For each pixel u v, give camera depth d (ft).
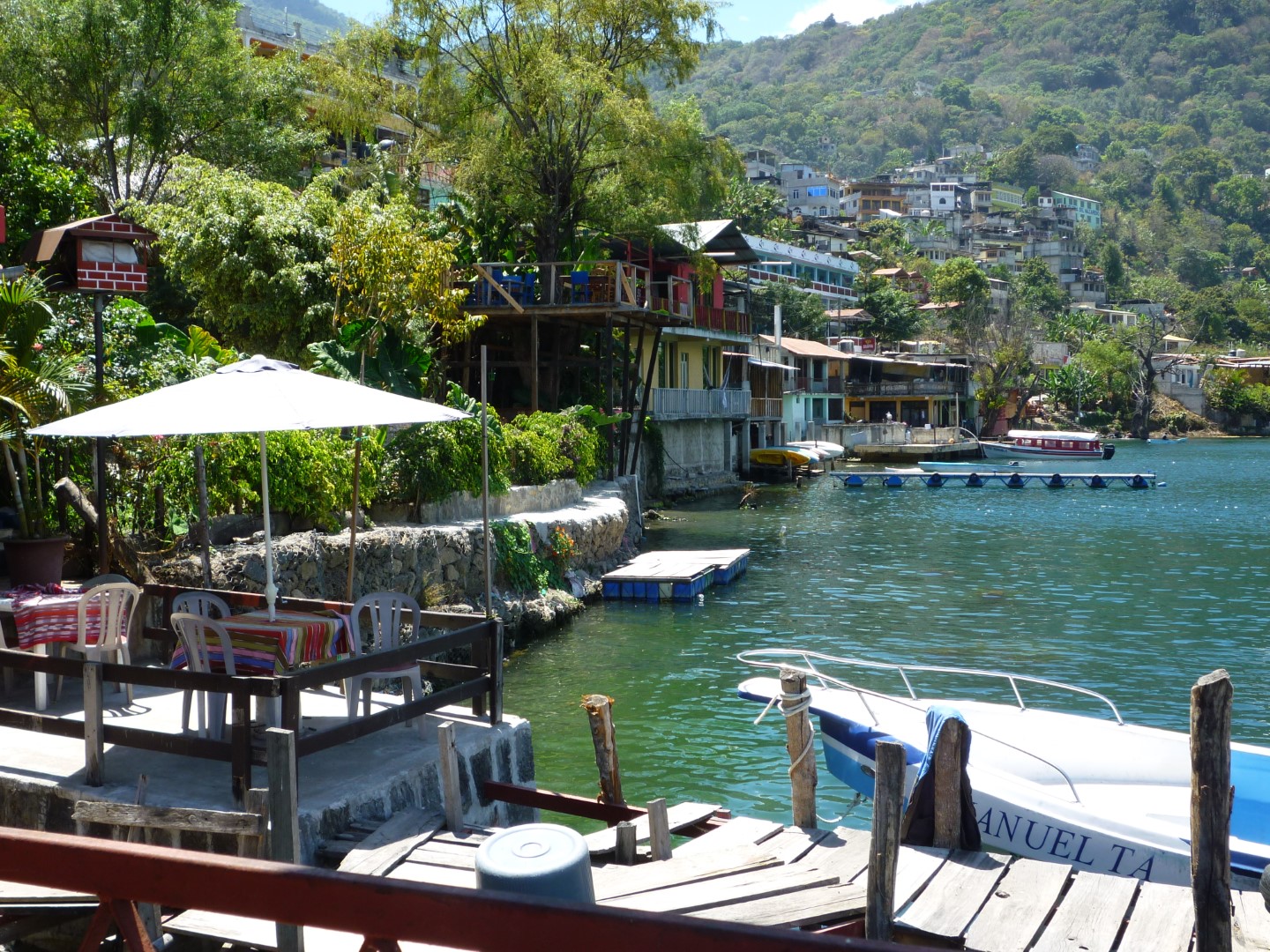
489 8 108.68
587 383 119.75
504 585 61.36
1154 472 211.20
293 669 23.62
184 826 16.37
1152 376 390.21
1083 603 72.33
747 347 194.80
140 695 28.58
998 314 368.27
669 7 109.29
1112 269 596.29
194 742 21.33
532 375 100.42
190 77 101.14
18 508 35.27
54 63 94.63
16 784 22.21
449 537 55.88
